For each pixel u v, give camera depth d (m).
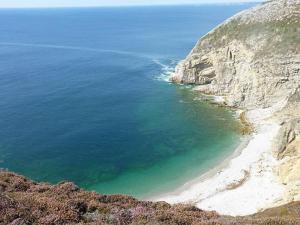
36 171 57.84
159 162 61.31
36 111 85.81
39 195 18.61
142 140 69.75
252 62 85.25
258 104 83.94
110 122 78.75
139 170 58.91
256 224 16.94
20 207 14.70
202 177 55.62
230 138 69.25
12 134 71.56
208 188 52.19
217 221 16.31
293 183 46.66
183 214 17.52
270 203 45.69
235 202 47.50
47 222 14.23
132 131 73.94
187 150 65.31
